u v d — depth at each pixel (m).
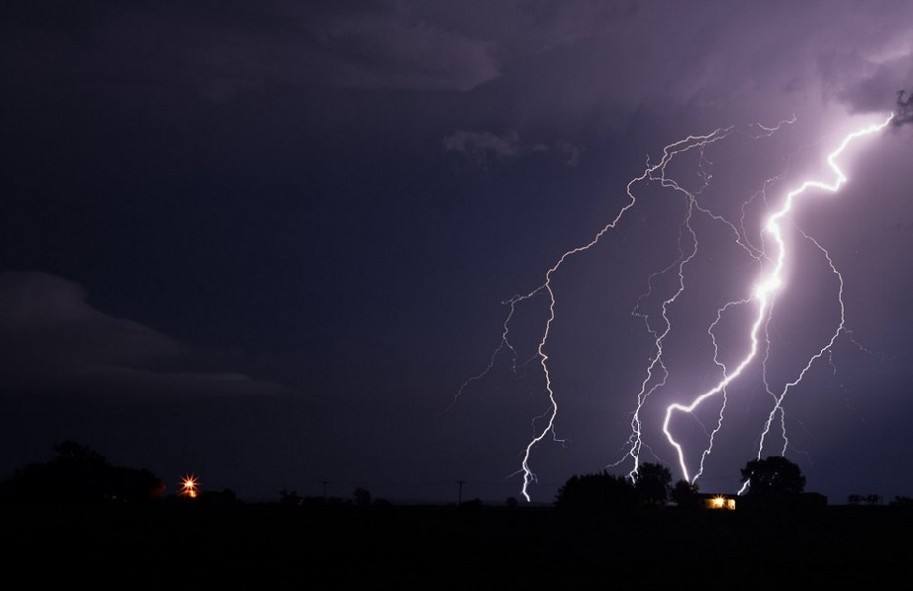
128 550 30.86
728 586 25.59
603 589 24.72
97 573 25.95
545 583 25.59
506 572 27.70
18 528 36.38
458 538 37.03
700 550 35.00
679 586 25.44
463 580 25.86
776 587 25.45
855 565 30.42
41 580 24.70
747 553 34.22
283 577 25.84
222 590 23.69
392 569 27.92
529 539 37.75
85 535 34.34
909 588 25.55
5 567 26.81
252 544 33.25
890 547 36.59
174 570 26.78
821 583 26.27
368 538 36.00
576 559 31.38
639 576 27.31
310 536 36.12
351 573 26.81
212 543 33.16
